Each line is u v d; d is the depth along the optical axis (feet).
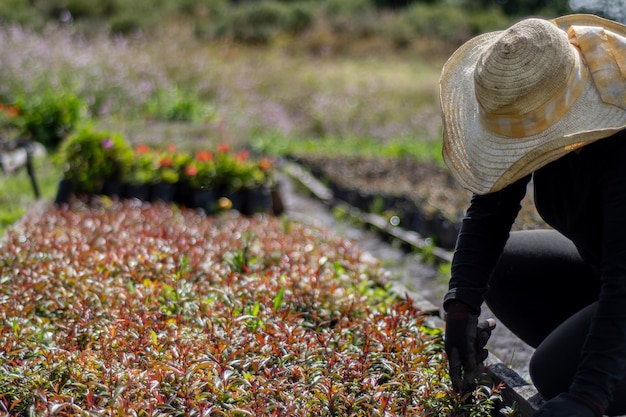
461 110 8.00
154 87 45.55
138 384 7.72
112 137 23.66
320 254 13.92
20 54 44.11
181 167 23.27
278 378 8.19
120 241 13.84
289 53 71.51
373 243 20.70
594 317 6.81
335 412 7.83
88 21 66.80
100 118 40.52
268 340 9.15
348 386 8.29
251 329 9.73
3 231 19.06
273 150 38.42
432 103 51.72
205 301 10.61
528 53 6.84
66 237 14.44
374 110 47.93
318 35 76.07
